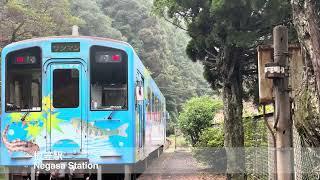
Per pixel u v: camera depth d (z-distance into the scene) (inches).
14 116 354.3
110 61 355.9
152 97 565.9
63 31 1082.7
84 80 353.4
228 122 401.4
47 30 959.0
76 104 351.9
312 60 157.1
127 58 355.6
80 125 350.0
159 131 737.6
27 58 358.6
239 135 398.6
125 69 354.9
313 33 158.9
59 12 1038.4
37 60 357.7
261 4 325.4
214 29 370.6
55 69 354.9
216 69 467.5
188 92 2407.7
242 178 392.5
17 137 353.7
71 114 350.6
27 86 357.4
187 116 699.4
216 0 329.7
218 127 625.6
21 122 353.7
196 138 692.1
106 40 356.8
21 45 358.6
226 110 404.2
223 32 368.5
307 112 160.6
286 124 171.8
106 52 356.2
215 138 567.5
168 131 2070.6
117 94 354.0
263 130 399.5
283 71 171.0
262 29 365.7
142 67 428.1
